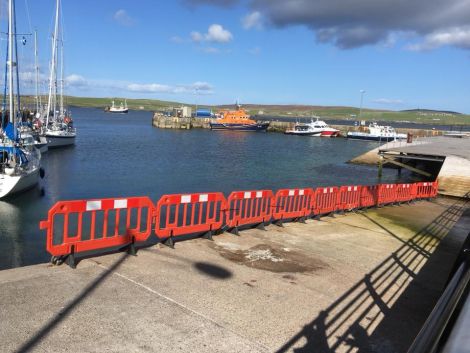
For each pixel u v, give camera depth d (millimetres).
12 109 25062
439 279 8523
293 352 5020
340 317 6176
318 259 9062
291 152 69500
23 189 24453
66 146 57219
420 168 45219
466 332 1283
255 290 6852
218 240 9805
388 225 13961
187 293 6449
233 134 114000
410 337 5758
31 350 4508
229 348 4949
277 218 11906
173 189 30234
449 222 15734
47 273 6793
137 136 89500
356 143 96125
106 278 6770
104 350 4648
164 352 4723
